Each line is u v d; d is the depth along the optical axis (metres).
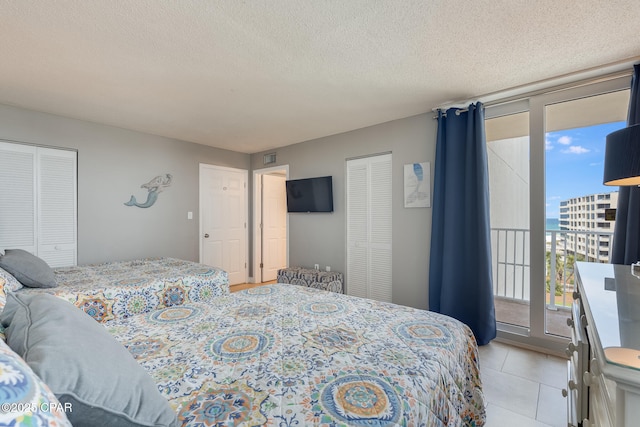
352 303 1.84
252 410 0.84
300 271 4.24
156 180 4.18
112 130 3.77
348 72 2.37
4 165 3.04
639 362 0.67
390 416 0.83
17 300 0.96
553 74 2.41
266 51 2.06
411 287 3.43
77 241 3.50
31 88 2.64
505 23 1.76
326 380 0.99
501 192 3.41
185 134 4.17
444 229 3.01
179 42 1.94
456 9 1.64
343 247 4.11
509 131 3.23
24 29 1.78
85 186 3.56
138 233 4.00
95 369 0.65
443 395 1.08
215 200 4.91
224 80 2.50
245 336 1.34
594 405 1.02
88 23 1.73
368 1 1.57
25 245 3.17
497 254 3.50
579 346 1.23
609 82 2.34
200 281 2.77
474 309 2.85
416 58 2.16
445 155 3.05
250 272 5.44
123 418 0.64
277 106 3.11
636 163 1.28
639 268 1.67
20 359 0.53
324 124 3.73
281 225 5.79
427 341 1.30
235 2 1.57
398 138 3.53
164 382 0.97
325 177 4.19
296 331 1.40
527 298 3.35
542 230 2.62
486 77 2.46
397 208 3.54
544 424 1.71
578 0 1.56
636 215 2.02
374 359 1.13
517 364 2.40
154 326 1.46
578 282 1.50
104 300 2.21
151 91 2.71
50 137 3.31
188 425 0.77
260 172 5.27
